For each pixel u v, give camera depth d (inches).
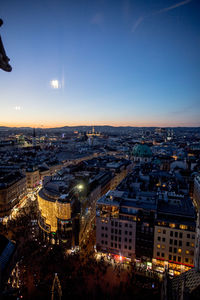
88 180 5595.5
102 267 3676.2
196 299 1850.4
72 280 3284.9
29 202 6968.5
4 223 5339.6
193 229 3437.5
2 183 5674.2
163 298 2127.2
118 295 3021.7
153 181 6038.4
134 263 3828.7
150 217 3740.2
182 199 4382.4
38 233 4817.9
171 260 3597.4
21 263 3656.5
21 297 2856.8
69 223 4062.5
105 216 4045.3
